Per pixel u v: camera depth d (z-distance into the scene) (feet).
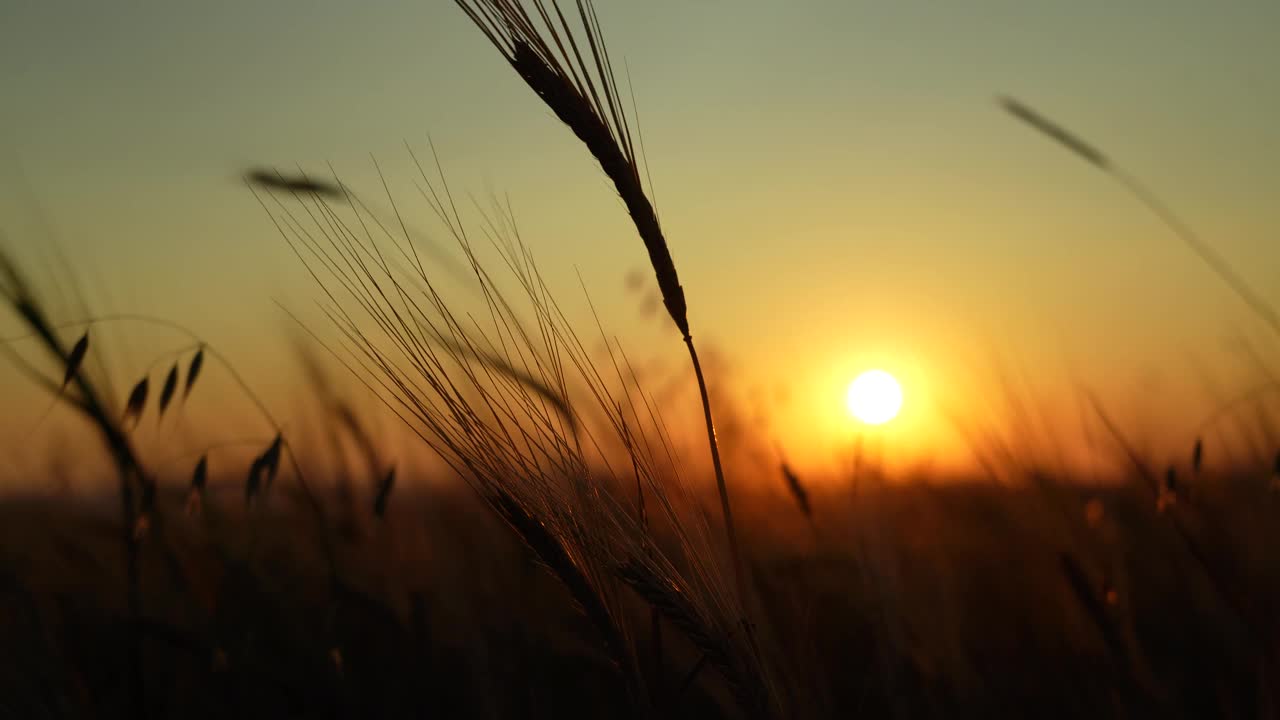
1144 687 2.38
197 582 2.41
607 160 1.96
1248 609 2.35
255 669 2.39
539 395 1.98
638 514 2.00
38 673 2.30
